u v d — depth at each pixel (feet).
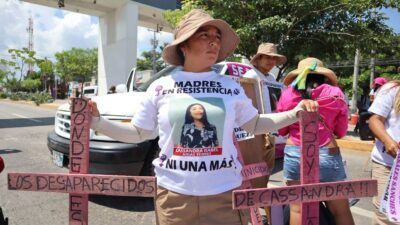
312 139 6.32
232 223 6.12
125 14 69.56
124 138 6.53
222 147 6.00
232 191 6.01
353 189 6.24
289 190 6.04
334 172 9.05
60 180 6.00
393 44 37.76
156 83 6.48
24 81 173.37
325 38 36.24
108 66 75.05
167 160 6.09
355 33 36.35
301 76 9.08
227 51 6.95
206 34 6.28
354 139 34.35
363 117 9.33
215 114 5.98
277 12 35.99
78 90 6.39
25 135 35.04
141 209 14.08
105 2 68.49
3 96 159.63
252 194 5.84
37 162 22.18
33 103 103.50
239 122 6.58
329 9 35.27
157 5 74.69
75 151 6.15
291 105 9.19
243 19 36.17
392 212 7.65
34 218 13.14
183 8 39.58
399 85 8.56
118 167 13.55
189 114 5.95
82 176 6.00
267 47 14.06
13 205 14.38
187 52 6.38
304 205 6.58
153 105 6.39
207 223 5.98
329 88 9.14
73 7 71.20
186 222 6.03
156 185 5.98
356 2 34.17
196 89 6.17
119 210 13.97
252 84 10.94
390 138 8.22
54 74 174.50
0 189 16.25
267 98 11.93
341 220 9.10
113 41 74.02
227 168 6.07
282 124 6.54
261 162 9.81
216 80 6.33
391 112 8.54
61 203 14.71
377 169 8.91
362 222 13.64
